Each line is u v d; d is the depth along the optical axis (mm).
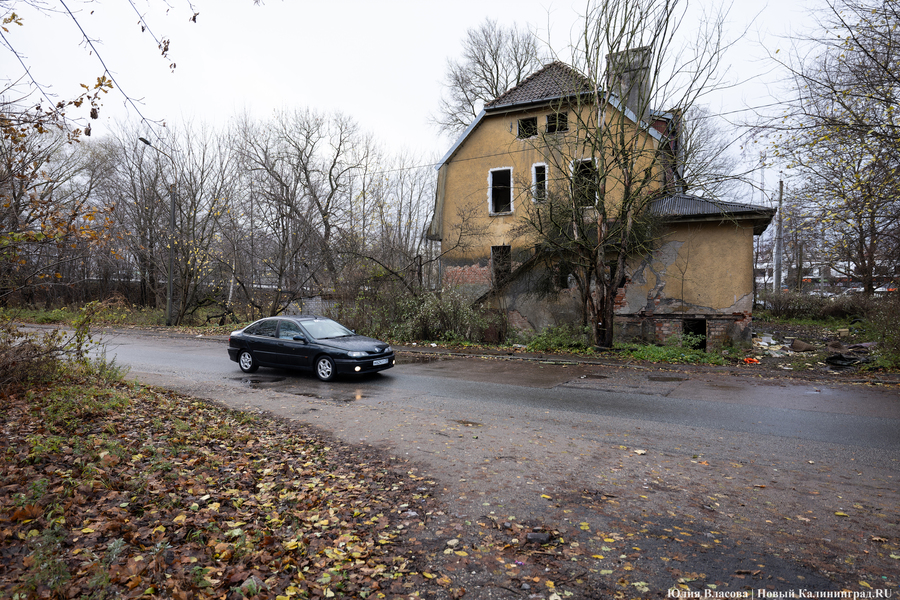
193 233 26859
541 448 6008
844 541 3670
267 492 4520
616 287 14500
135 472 4543
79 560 2994
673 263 16781
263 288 27547
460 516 4102
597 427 6980
